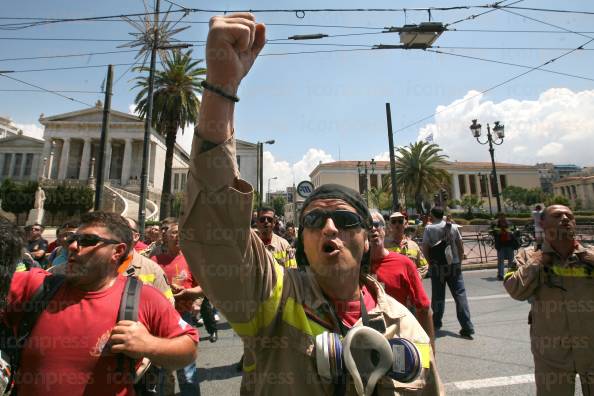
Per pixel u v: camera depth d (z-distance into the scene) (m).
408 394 1.18
